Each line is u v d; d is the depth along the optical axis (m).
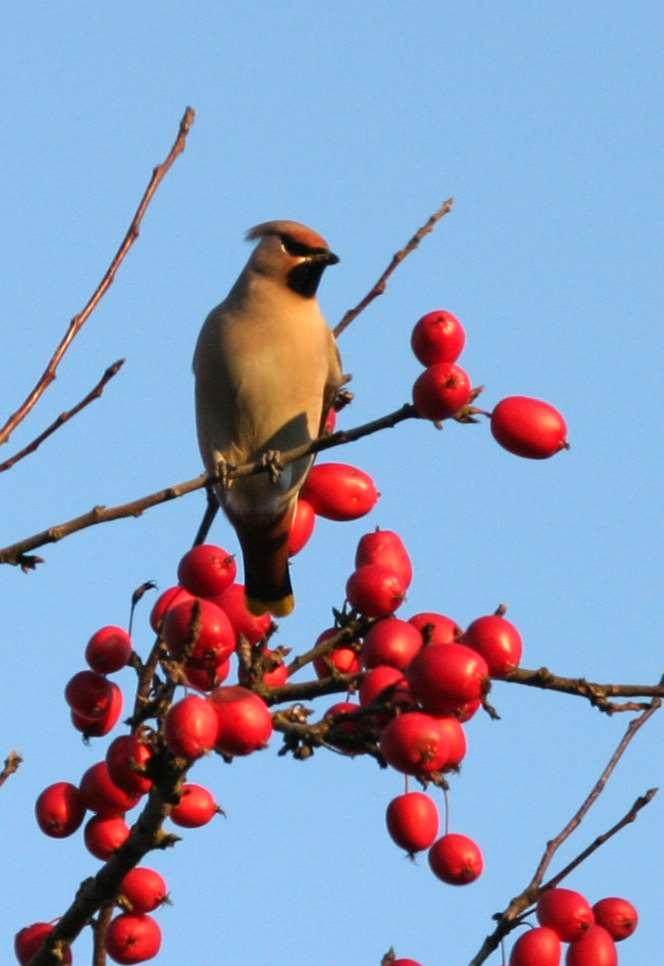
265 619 8.03
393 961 6.97
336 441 8.51
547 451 7.82
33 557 7.41
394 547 8.55
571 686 7.15
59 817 7.47
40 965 7.16
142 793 7.46
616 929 7.41
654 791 7.70
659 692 7.19
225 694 6.63
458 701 6.66
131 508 7.46
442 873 7.01
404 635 7.33
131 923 7.50
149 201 7.70
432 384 7.70
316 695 7.62
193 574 7.82
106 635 7.79
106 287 7.54
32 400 7.31
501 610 7.43
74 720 7.90
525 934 7.20
